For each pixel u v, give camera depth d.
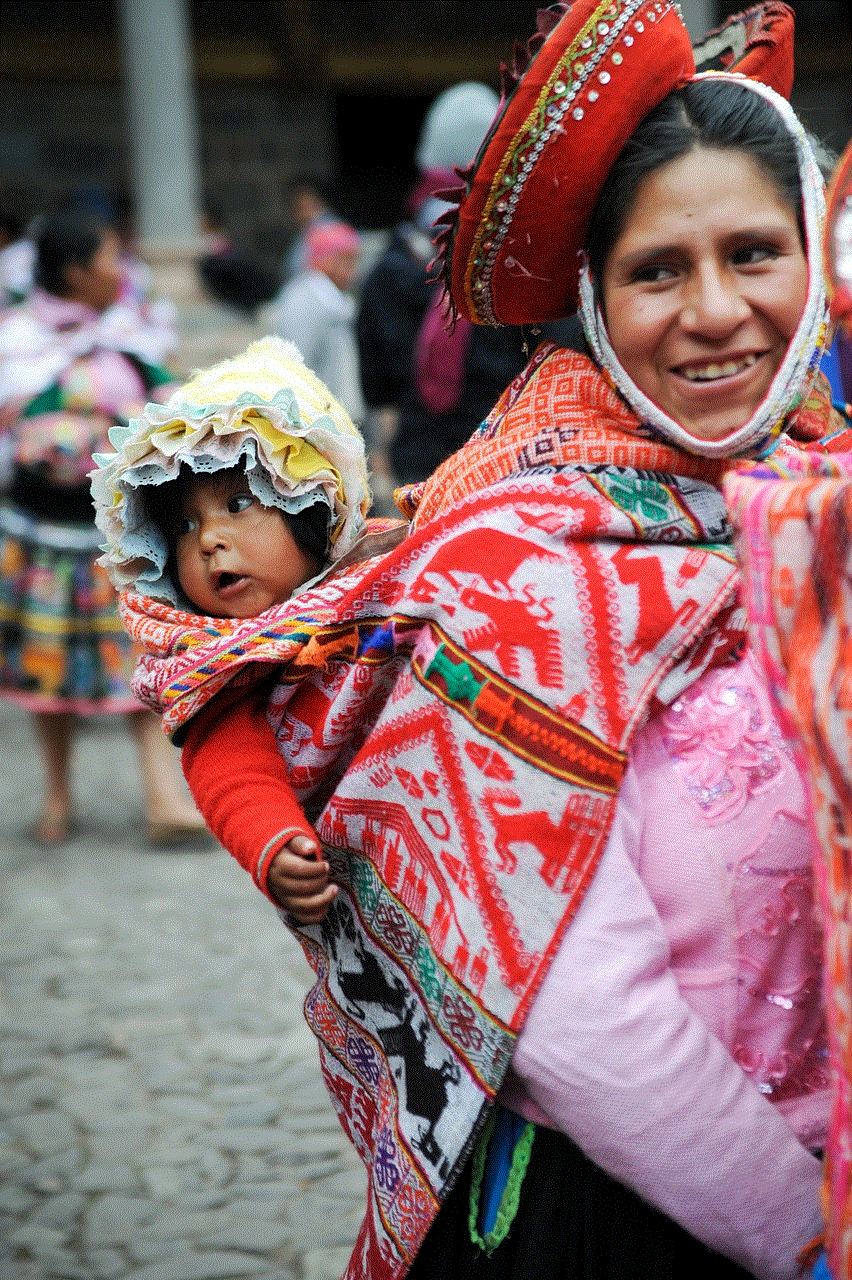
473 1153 1.63
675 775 1.53
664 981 1.50
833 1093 1.32
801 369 1.48
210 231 13.62
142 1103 3.49
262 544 1.83
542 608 1.51
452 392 4.76
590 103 1.47
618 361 1.53
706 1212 1.48
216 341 10.62
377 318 5.98
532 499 1.54
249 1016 3.92
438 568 1.56
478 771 1.53
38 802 6.07
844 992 1.26
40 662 5.33
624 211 1.48
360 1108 1.81
